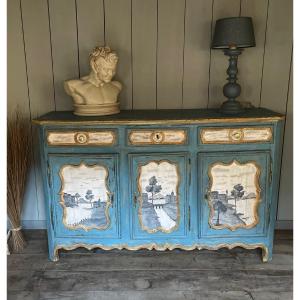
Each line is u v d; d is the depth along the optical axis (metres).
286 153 2.53
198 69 2.41
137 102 2.46
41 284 1.98
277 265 2.14
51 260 2.21
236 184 2.08
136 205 2.11
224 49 2.19
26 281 2.01
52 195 2.11
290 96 2.45
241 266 2.13
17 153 2.30
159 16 2.32
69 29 2.34
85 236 2.16
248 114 2.11
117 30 2.35
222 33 2.03
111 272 2.08
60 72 2.41
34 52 2.38
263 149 2.05
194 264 2.16
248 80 2.43
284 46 2.37
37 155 2.53
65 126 2.01
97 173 2.07
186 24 2.34
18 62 2.39
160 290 1.91
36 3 2.30
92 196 2.10
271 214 2.13
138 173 2.06
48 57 2.38
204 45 2.37
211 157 2.04
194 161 2.06
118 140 2.03
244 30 2.00
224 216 2.12
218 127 2.02
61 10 2.31
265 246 2.16
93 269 2.12
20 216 2.45
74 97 2.16
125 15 2.32
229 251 2.31
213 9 2.31
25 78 2.42
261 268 2.11
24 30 2.34
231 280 1.99
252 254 2.27
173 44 2.37
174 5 2.31
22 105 2.46
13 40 2.36
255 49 2.38
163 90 2.44
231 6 2.31
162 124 2.01
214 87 2.44
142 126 2.01
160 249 2.18
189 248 2.17
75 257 2.26
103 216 2.13
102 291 1.91
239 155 2.04
